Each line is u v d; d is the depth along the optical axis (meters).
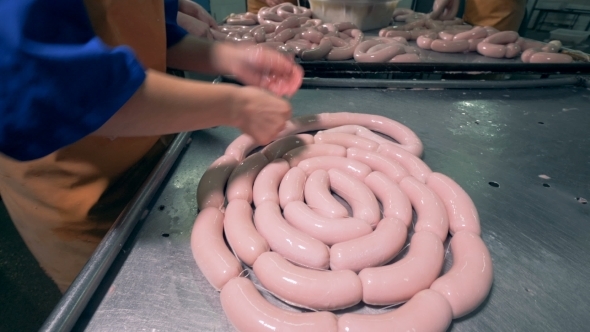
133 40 0.69
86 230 0.80
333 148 0.81
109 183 0.77
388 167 0.76
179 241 0.63
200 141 0.92
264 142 0.64
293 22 1.68
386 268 0.54
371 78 1.32
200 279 0.57
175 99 0.47
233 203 0.67
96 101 0.41
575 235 0.66
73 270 0.91
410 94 1.21
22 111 0.38
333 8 1.86
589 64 1.29
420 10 2.84
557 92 1.23
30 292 1.25
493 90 1.24
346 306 0.51
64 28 0.44
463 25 1.92
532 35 2.99
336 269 0.56
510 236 0.66
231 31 1.66
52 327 0.46
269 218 0.62
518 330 0.51
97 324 0.50
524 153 0.90
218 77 1.17
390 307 0.54
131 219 0.63
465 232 0.62
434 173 0.74
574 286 0.57
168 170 0.79
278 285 0.52
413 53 1.37
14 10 0.38
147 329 0.50
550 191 0.77
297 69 0.82
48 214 0.77
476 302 0.52
